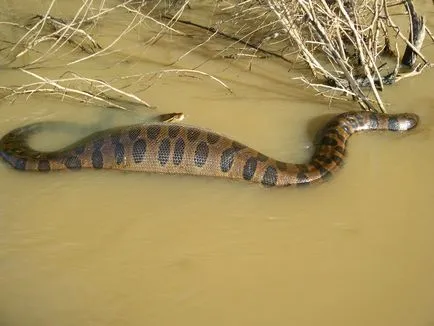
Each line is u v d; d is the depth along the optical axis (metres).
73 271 3.68
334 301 3.56
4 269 3.68
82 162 4.29
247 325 3.44
